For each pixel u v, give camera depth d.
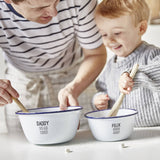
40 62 1.29
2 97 0.96
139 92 1.13
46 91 1.36
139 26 1.19
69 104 1.10
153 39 2.47
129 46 1.19
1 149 0.86
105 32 1.19
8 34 1.14
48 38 1.15
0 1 1.03
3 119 1.65
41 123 0.85
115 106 0.94
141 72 0.99
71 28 1.18
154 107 1.11
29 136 0.89
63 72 1.35
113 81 1.24
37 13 0.91
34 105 1.36
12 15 1.06
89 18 1.16
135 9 1.16
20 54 1.23
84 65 1.24
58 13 1.09
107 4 1.18
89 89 1.41
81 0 1.10
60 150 0.82
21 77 1.38
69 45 1.28
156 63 1.02
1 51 1.49
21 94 1.36
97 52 1.26
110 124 0.86
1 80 0.96
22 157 0.77
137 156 0.72
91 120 0.90
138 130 1.01
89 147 0.83
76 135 0.99
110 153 0.76
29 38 1.15
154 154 0.72
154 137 0.89
